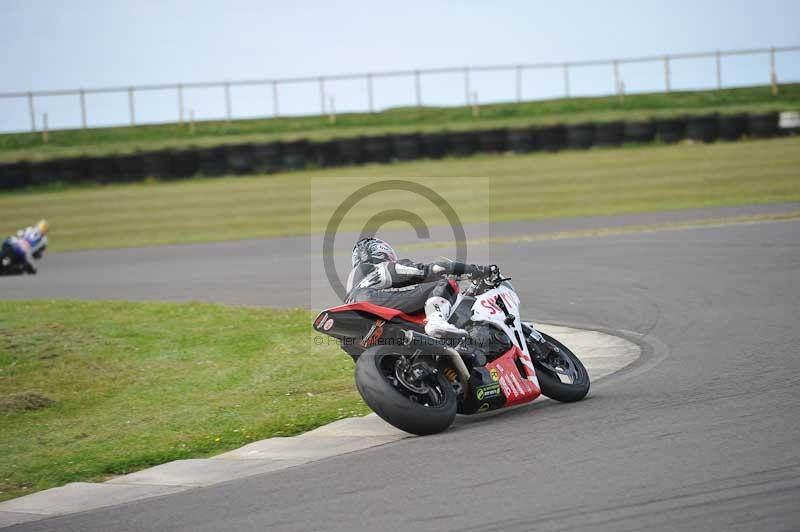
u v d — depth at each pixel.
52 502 21.42
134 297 55.81
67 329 41.75
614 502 16.94
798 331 33.59
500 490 18.17
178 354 37.59
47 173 128.62
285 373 33.59
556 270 55.06
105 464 24.64
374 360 23.25
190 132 160.50
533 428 23.05
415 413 22.77
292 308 46.97
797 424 21.19
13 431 29.42
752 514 15.90
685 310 39.97
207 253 79.44
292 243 83.19
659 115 148.88
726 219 72.31
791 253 52.66
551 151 133.88
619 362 31.36
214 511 18.89
